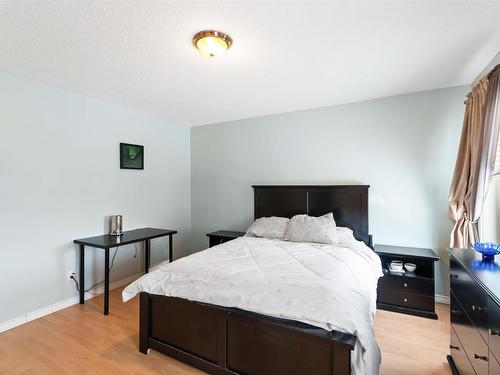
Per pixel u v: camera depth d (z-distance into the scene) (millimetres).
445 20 1652
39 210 2582
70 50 1987
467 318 1507
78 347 2072
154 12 1554
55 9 1515
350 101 3252
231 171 4160
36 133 2557
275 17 1615
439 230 2877
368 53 2070
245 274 1823
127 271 3510
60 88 2750
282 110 3611
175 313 1896
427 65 2285
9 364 1872
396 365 1869
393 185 3078
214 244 3873
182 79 2553
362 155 3238
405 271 2828
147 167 3775
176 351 1875
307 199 3467
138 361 1908
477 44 1935
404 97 3018
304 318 1458
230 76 2490
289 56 2113
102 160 3172
